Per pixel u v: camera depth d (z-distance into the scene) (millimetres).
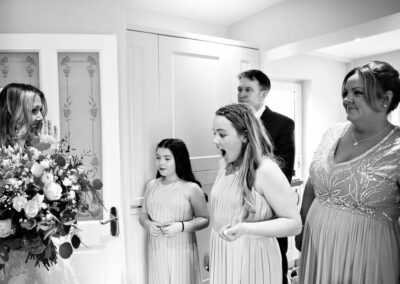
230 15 2799
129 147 2078
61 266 1277
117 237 1836
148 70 2133
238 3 2531
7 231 1008
